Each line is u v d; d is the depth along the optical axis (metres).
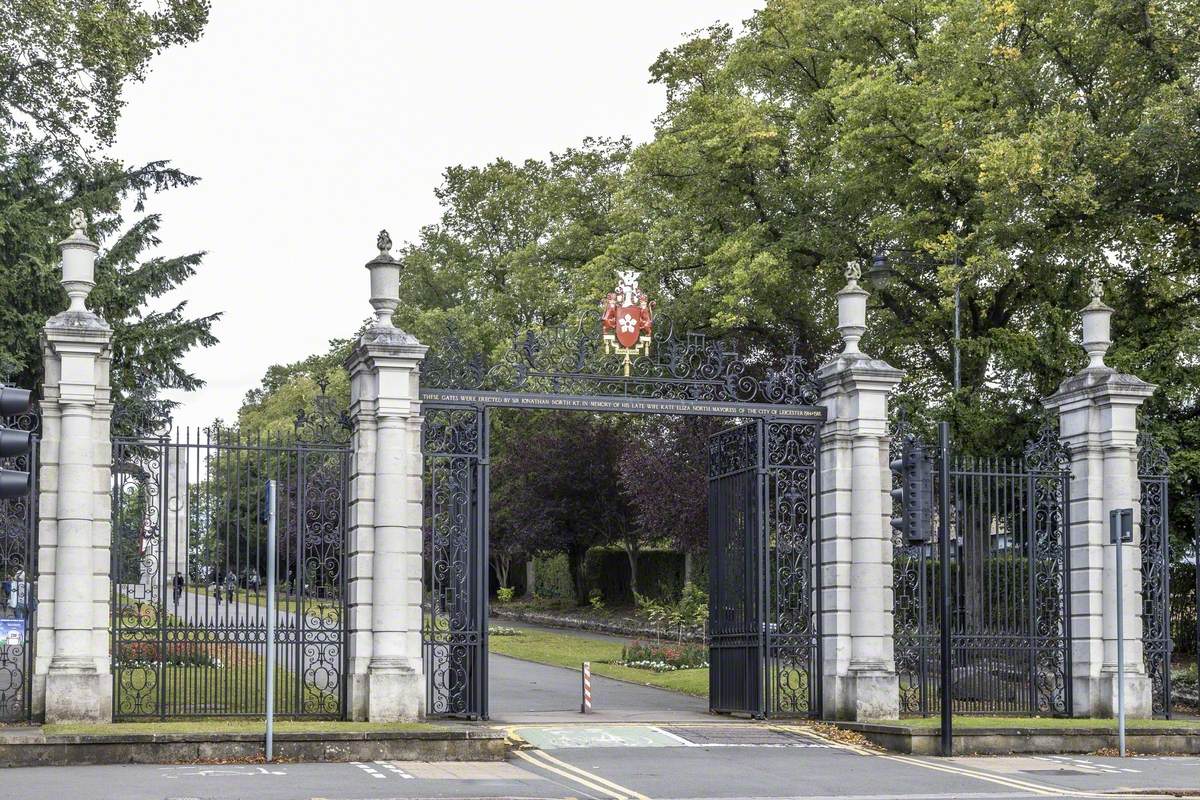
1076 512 22.19
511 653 38.69
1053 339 30.42
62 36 32.72
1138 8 29.92
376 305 19.66
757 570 21.56
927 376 35.91
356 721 18.70
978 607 22.00
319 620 19.38
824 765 17.39
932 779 16.42
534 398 20.44
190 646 21.59
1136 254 32.41
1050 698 22.08
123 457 18.75
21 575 18.12
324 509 19.58
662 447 41.88
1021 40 32.50
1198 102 28.27
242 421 70.56
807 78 37.59
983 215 31.41
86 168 35.59
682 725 20.22
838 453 21.27
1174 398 28.69
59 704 17.45
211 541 20.11
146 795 13.61
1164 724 20.41
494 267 54.91
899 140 32.66
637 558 51.97
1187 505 27.94
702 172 36.16
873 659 20.83
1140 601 21.91
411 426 19.50
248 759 16.61
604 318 21.36
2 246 31.06
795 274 35.25
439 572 21.72
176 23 36.09
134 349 33.62
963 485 22.08
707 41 40.78
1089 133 29.31
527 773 16.16
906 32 35.22
